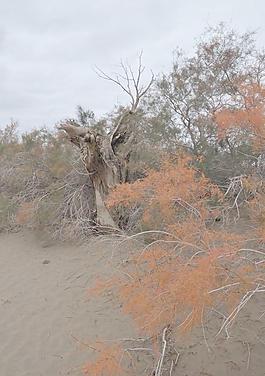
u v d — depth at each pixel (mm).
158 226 5414
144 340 4879
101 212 9953
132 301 4020
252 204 5055
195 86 11547
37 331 6484
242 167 7949
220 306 5578
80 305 7105
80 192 10922
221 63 11219
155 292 3963
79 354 5812
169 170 4758
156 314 3895
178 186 4508
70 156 11625
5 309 7246
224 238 4203
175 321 4523
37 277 8469
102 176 10023
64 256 9375
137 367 5133
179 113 11586
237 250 3902
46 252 9828
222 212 4988
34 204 11062
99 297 7199
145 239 5953
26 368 5633
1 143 13617
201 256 4141
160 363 3982
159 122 11164
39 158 12203
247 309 6191
